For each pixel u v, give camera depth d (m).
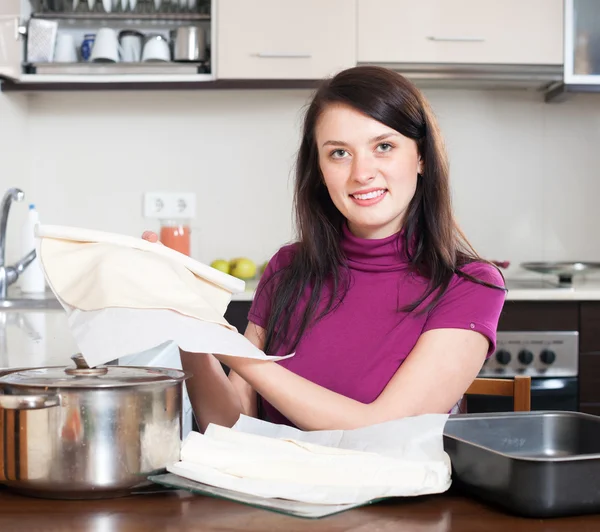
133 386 0.71
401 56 2.65
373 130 1.21
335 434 0.88
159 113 2.97
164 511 0.69
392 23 2.65
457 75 2.67
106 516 0.68
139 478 0.72
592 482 0.68
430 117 1.28
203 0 2.81
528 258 3.00
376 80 1.22
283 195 2.98
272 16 2.64
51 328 1.76
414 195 1.33
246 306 2.51
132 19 2.80
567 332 2.47
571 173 2.99
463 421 0.84
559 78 2.68
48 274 0.82
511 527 0.65
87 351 0.72
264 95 2.97
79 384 0.70
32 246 2.53
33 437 0.70
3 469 0.71
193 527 0.65
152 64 2.66
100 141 2.96
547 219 3.00
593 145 2.99
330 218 1.38
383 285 1.33
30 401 0.68
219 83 2.66
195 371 1.14
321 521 0.67
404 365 1.20
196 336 0.77
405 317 1.29
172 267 0.86
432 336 1.23
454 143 2.98
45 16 2.76
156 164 2.98
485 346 1.25
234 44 2.65
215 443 0.78
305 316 1.35
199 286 0.89
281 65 2.65
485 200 2.99
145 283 0.81
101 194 2.97
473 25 2.65
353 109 1.21
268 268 1.51
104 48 2.67
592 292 2.45
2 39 2.40
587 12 2.67
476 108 2.98
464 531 0.64
